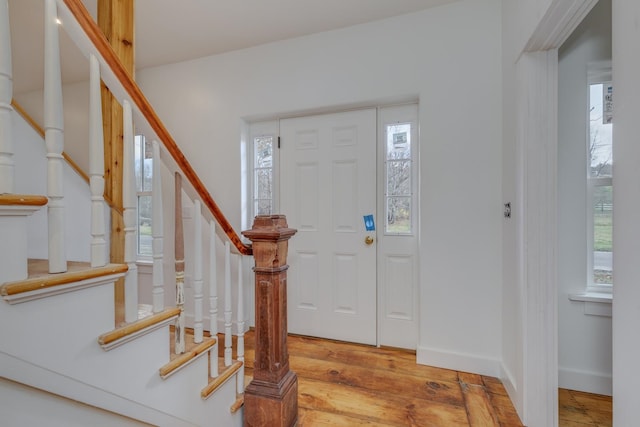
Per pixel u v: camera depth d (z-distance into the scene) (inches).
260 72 101.6
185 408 45.8
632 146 27.7
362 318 97.0
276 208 106.3
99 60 33.6
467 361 79.8
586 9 45.5
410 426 59.4
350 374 78.6
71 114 115.9
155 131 41.3
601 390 69.2
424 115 84.4
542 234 58.6
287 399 56.1
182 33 93.7
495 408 64.9
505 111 74.1
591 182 72.4
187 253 108.7
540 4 50.1
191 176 47.3
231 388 56.3
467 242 80.7
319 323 101.5
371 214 96.0
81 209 68.7
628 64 28.1
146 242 116.0
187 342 50.4
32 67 102.1
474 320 80.0
